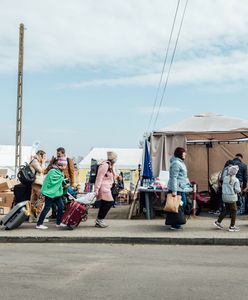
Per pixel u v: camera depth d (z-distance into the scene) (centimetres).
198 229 1078
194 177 1623
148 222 1198
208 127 1379
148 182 1326
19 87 2805
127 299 550
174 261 780
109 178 1112
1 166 3216
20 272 691
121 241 977
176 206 1049
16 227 1085
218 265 747
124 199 1962
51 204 1084
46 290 589
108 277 661
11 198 1398
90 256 826
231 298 554
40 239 984
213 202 1402
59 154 1096
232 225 1052
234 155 1603
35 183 1178
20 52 2816
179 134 1370
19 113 2789
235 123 1391
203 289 596
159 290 590
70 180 1241
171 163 1075
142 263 762
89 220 1243
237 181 1054
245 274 682
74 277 661
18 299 548
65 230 1062
